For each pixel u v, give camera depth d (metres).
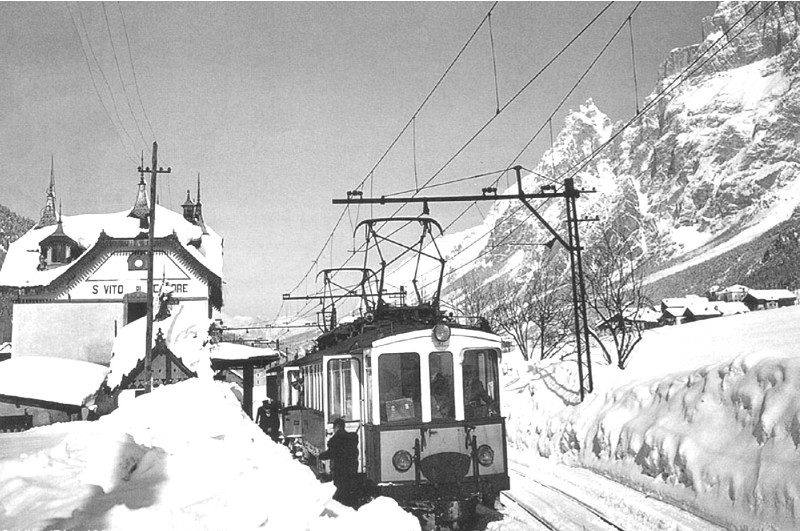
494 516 12.23
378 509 7.45
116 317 54.09
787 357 11.68
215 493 6.95
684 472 12.08
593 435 16.72
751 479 10.27
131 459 7.73
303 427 17.11
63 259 61.12
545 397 22.45
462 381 11.65
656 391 15.33
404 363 11.50
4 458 7.89
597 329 51.62
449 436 11.38
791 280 158.88
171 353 37.28
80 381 38.28
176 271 54.66
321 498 7.27
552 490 14.21
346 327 15.52
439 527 11.64
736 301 133.00
